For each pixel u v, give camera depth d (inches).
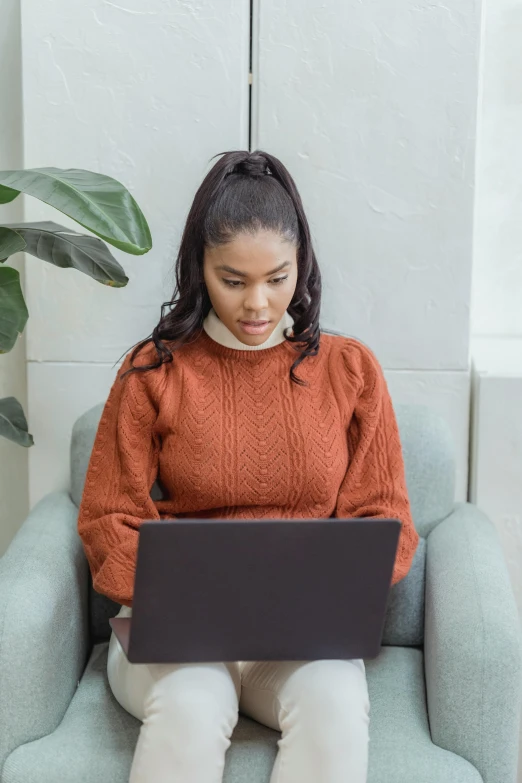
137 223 52.8
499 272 82.5
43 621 50.1
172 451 56.0
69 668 54.1
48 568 54.5
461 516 63.6
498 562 55.7
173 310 57.2
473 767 48.2
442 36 65.8
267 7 65.8
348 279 68.6
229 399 56.4
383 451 57.8
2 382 75.7
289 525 42.0
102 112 67.1
